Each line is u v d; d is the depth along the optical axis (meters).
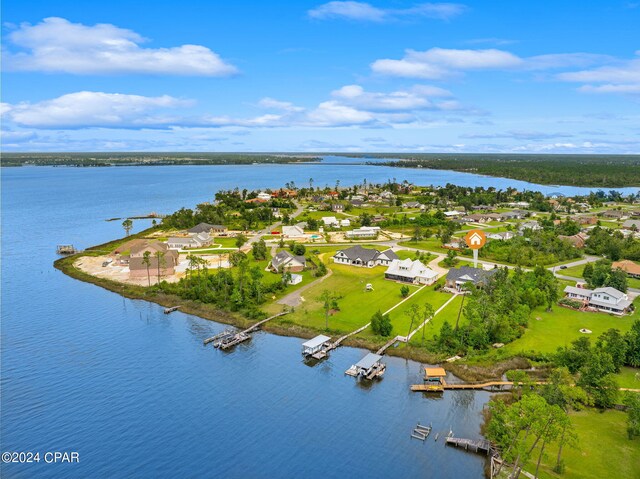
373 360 77.88
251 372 76.94
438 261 149.50
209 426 61.78
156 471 53.28
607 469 52.53
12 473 52.62
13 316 100.75
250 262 147.25
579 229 195.88
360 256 142.62
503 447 55.19
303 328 93.75
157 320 99.88
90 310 105.25
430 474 53.47
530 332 90.62
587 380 65.56
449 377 75.44
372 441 59.25
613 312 101.62
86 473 52.81
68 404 66.31
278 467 54.19
